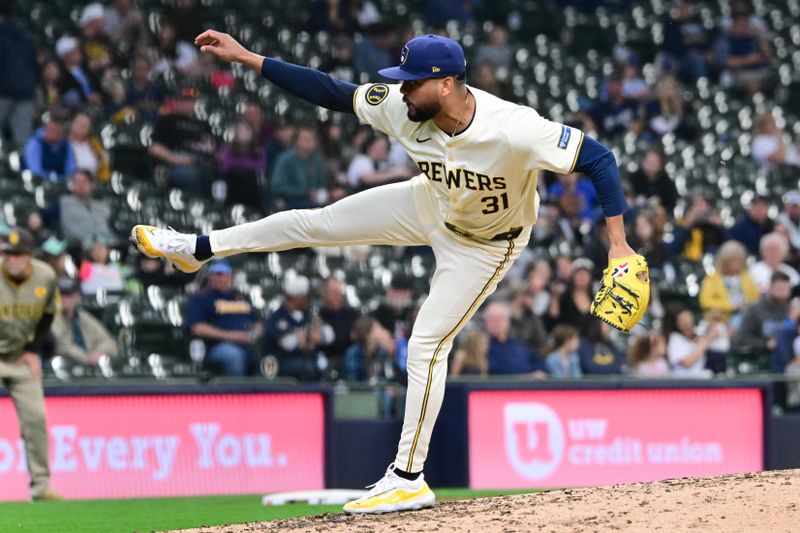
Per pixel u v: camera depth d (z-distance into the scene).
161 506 30.41
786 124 69.38
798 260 52.25
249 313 40.03
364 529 17.72
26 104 48.66
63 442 33.84
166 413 34.97
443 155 18.92
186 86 54.78
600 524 16.73
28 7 57.03
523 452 37.38
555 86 67.06
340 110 19.97
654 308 48.34
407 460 19.78
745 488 18.31
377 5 69.12
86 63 52.41
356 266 49.91
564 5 74.44
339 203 20.33
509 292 41.34
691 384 38.94
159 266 44.59
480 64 56.25
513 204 19.16
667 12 76.00
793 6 78.06
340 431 37.03
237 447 35.66
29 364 31.61
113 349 38.09
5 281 30.89
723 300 46.44
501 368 38.84
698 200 53.47
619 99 63.34
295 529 18.25
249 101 56.88
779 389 40.22
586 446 37.97
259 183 49.47
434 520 18.11
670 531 16.09
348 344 40.25
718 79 70.81
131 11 54.66
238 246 20.64
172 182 49.53
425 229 20.00
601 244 47.44
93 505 30.64
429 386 19.78
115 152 51.66
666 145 63.12
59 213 44.06
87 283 42.59
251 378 37.19
